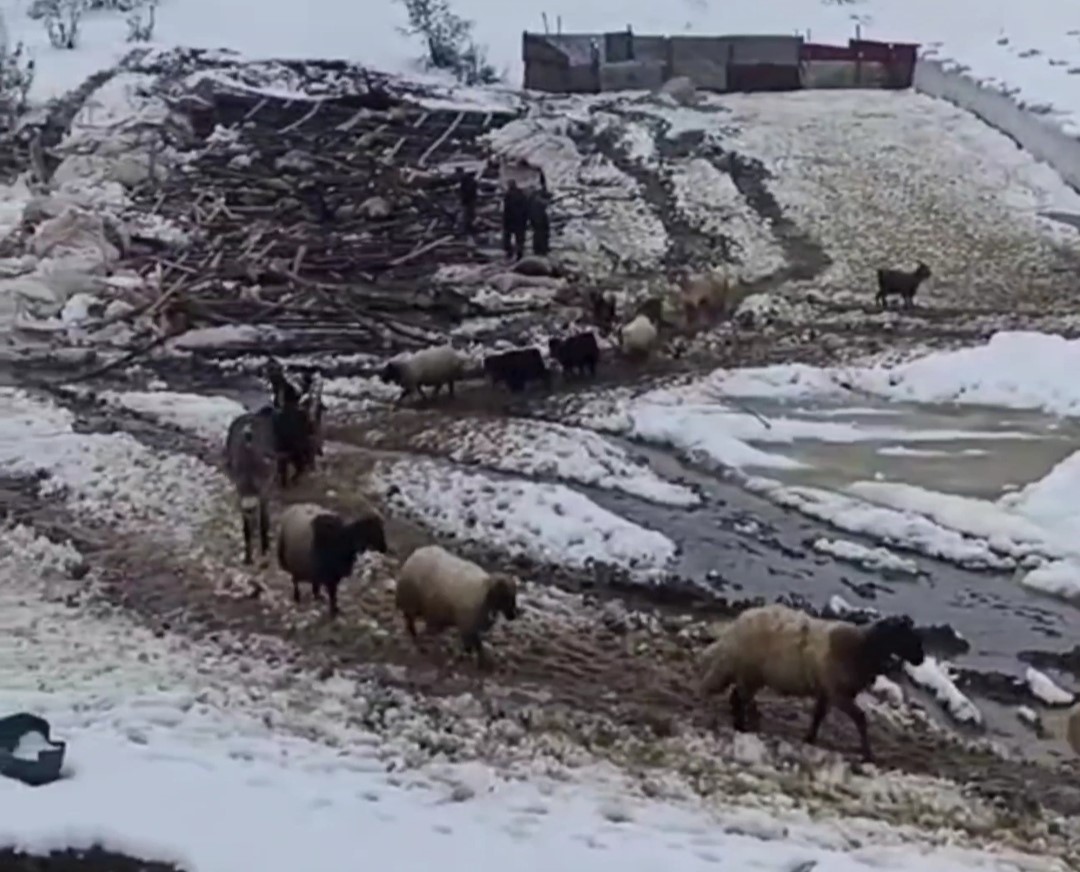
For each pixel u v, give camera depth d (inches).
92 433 888.9
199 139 1535.4
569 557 721.0
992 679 602.2
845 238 1385.3
